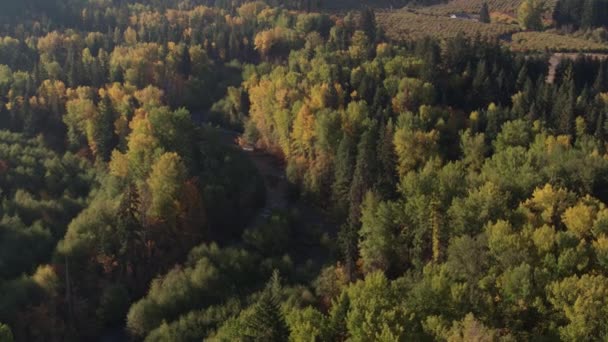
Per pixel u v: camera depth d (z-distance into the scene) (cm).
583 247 6925
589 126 10944
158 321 8450
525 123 10775
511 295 6531
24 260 9588
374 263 8681
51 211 10888
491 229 7519
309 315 6619
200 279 8919
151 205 10256
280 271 9362
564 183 8788
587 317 5991
